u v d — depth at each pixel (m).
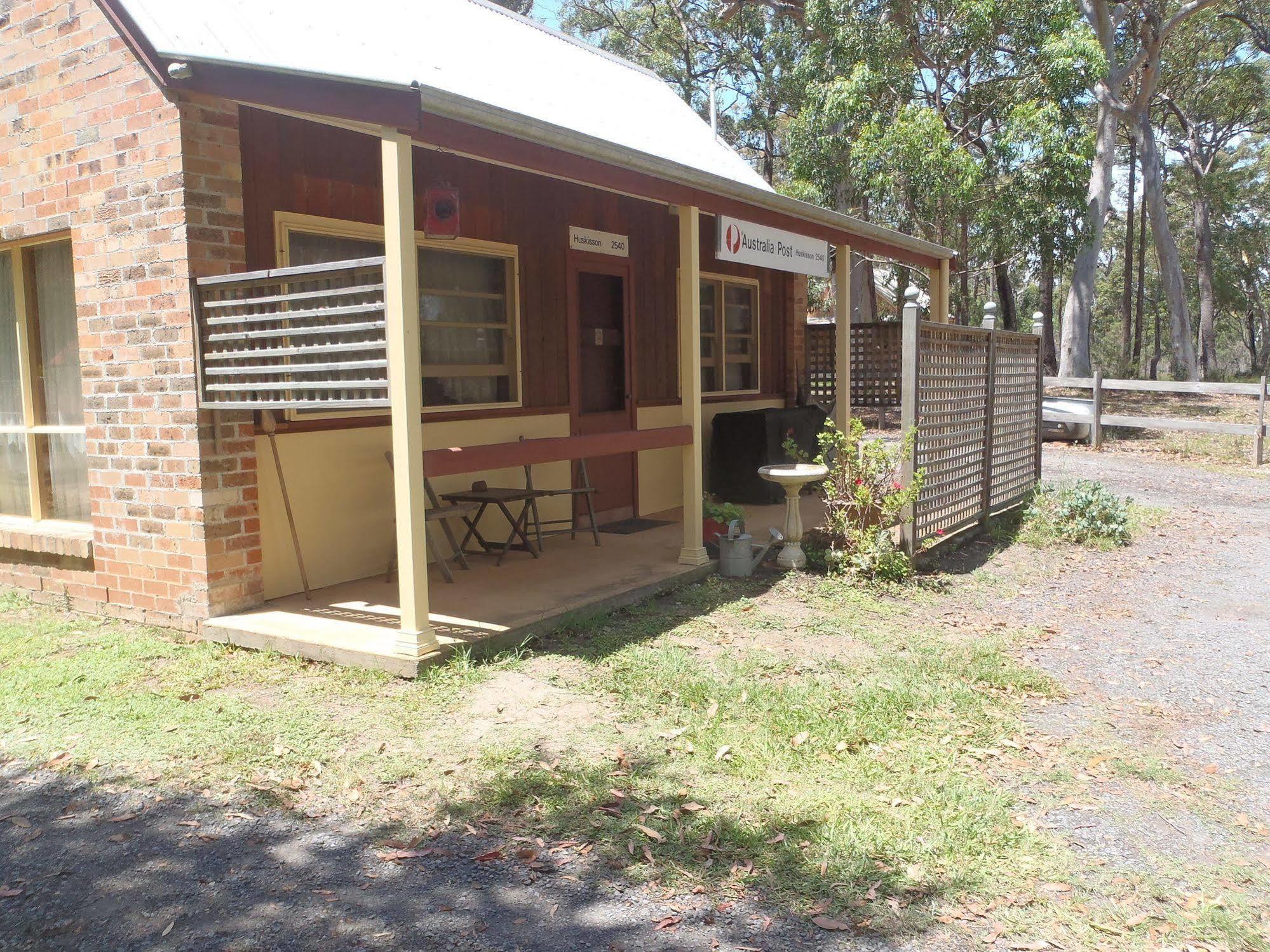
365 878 3.22
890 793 3.81
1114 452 15.27
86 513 6.59
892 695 4.81
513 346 8.14
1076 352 23.19
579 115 8.05
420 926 2.95
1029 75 18.05
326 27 6.80
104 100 5.78
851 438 7.54
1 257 6.86
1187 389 14.80
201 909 3.05
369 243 6.92
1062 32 17.52
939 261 10.76
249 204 6.03
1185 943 2.88
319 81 4.83
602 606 6.19
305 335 5.95
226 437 5.75
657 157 6.31
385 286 4.84
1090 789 3.91
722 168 9.68
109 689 4.92
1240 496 11.60
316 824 3.57
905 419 7.47
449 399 7.66
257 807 3.70
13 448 7.03
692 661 5.32
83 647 5.64
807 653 5.56
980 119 19.61
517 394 8.19
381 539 7.02
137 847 3.43
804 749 4.20
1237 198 40.28
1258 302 50.72
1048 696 4.96
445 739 4.26
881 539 7.24
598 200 8.98
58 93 6.03
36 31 6.09
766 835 3.46
